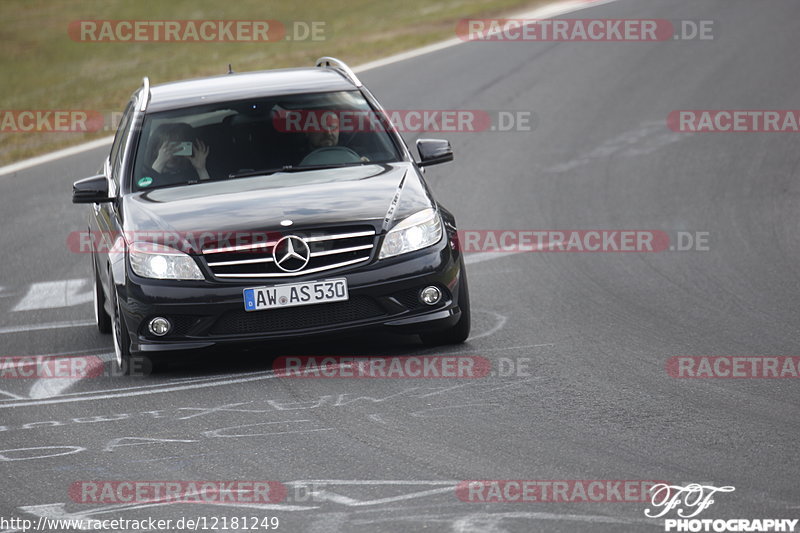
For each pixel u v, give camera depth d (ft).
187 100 104.01
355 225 86.53
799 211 144.97
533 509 55.21
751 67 249.75
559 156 188.85
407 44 325.21
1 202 183.01
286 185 93.15
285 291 84.79
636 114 216.95
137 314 85.56
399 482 60.18
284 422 72.95
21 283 131.54
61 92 321.52
